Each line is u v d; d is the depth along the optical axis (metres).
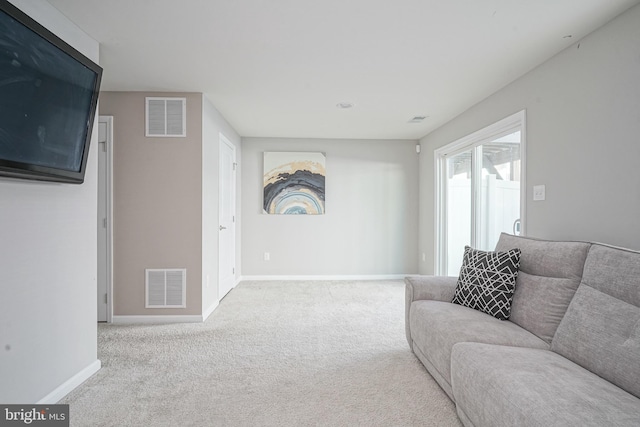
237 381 2.26
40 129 1.74
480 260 2.47
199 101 3.54
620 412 1.16
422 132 5.27
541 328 1.94
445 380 2.03
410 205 5.76
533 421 1.18
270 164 5.59
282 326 3.37
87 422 1.80
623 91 2.09
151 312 3.52
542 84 2.81
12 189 1.73
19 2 1.79
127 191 3.50
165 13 2.12
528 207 2.97
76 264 2.21
